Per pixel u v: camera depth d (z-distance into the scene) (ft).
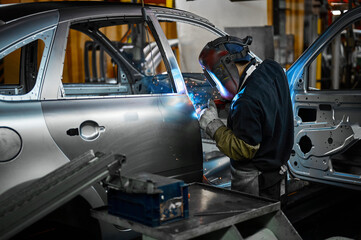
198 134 9.15
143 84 10.98
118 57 11.65
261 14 19.04
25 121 6.93
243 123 6.80
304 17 28.84
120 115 7.97
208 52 7.15
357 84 25.17
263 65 7.45
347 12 10.80
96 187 7.52
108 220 5.38
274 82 7.33
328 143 11.02
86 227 7.63
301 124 11.62
